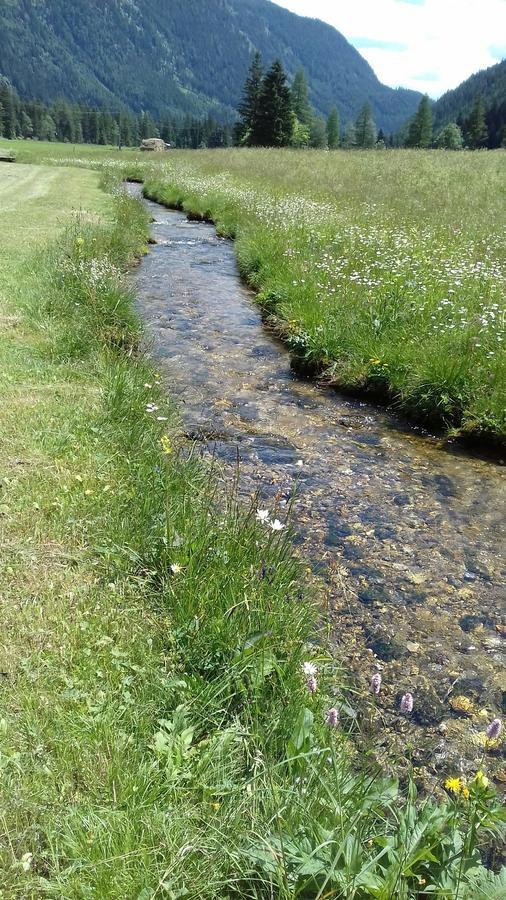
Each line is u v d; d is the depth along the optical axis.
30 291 7.44
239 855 1.91
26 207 14.56
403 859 1.82
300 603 3.23
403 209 14.48
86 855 1.88
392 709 2.87
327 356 6.99
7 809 1.98
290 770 2.18
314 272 9.44
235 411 5.98
